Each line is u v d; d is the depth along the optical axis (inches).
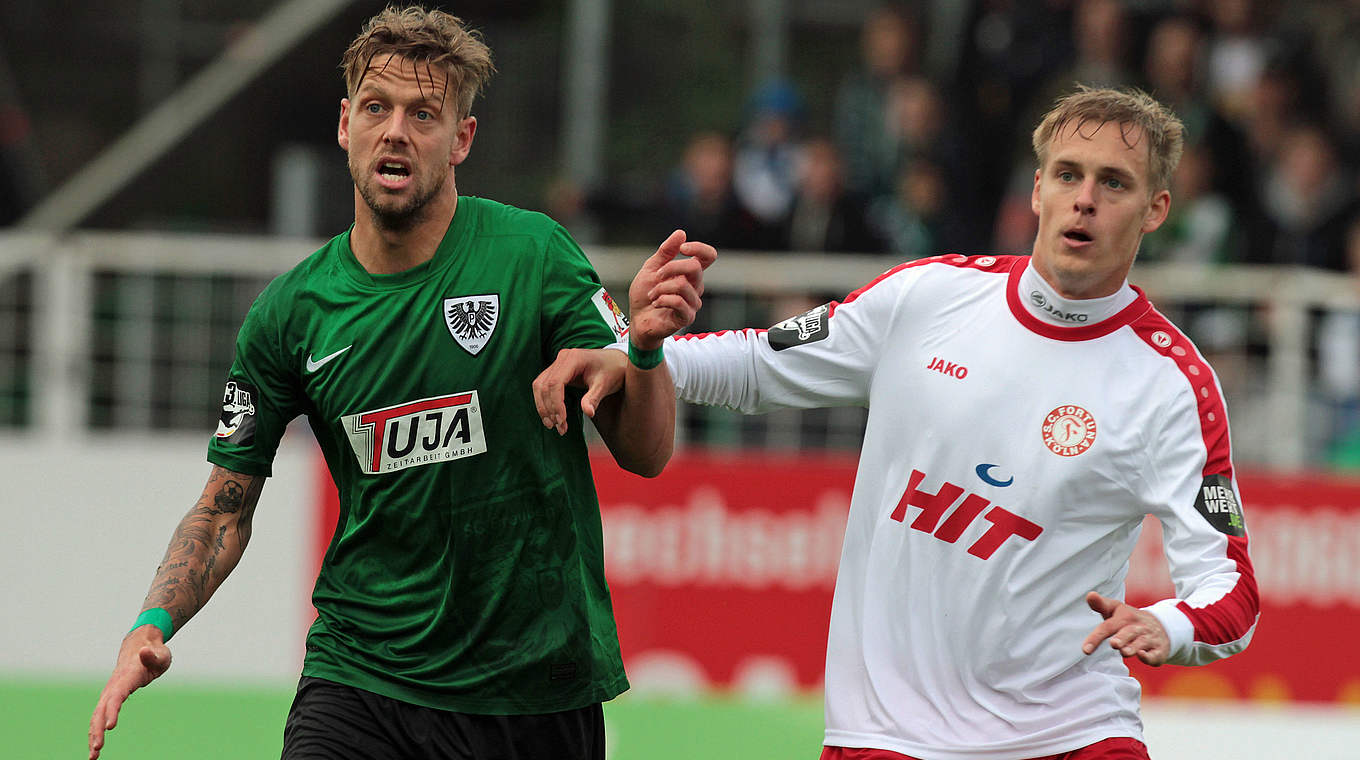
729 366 517.0
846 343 511.5
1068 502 485.4
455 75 472.7
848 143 1291.8
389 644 484.4
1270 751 800.3
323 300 484.1
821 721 917.2
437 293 478.9
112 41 1754.4
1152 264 1173.1
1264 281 1067.3
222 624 1084.5
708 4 2041.1
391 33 467.5
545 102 1918.1
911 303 506.3
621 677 497.0
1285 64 1283.2
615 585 1067.3
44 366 1104.2
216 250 1111.0
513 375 478.6
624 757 823.7
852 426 1081.4
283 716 922.1
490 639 481.7
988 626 487.2
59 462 1101.7
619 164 1948.8
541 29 1924.2
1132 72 1258.6
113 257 1108.5
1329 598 1050.1
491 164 1899.6
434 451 477.7
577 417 493.0
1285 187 1239.5
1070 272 478.3
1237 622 458.9
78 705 943.0
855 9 1962.4
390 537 484.7
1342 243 1216.8
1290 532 1052.5
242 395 497.7
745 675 1061.8
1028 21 1255.5
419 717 482.3
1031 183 1246.9
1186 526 478.3
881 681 492.1
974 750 483.5
